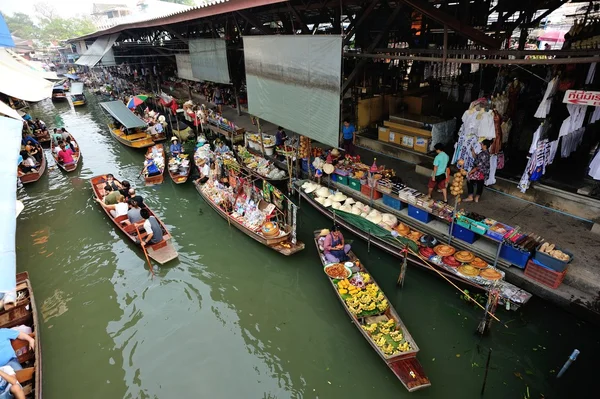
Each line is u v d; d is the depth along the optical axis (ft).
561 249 26.30
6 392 20.84
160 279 35.12
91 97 139.64
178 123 74.08
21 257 39.40
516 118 39.09
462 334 26.50
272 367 25.85
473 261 28.66
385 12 47.73
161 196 50.96
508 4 42.86
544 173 33.55
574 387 22.12
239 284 34.12
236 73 74.43
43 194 54.34
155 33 85.87
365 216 35.70
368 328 25.46
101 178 54.03
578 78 27.55
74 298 33.22
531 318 26.35
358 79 55.11
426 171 41.57
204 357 26.89
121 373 25.90
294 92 40.27
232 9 38.58
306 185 44.06
